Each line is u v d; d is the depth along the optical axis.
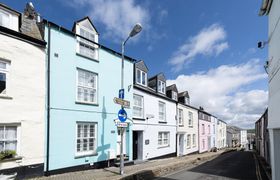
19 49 8.91
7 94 8.43
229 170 14.06
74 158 10.84
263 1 8.07
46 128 9.73
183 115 24.77
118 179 9.09
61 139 10.31
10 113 8.41
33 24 9.98
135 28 10.37
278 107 7.08
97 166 11.98
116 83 13.87
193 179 10.77
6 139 8.32
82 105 11.51
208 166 16.02
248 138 89.69
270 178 11.08
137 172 10.60
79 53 11.62
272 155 8.34
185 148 24.66
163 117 20.34
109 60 13.47
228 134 63.34
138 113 16.45
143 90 16.97
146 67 18.30
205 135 33.47
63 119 10.48
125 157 14.19
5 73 8.48
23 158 8.69
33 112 9.19
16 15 9.20
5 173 8.10
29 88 9.12
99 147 12.24
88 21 12.73
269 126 8.88
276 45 7.25
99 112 12.45
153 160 17.30
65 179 8.93
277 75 7.16
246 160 21.09
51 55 10.24
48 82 9.96
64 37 10.95
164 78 21.30
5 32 8.51
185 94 27.05
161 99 19.88
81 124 11.48
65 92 10.70
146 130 17.12
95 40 13.08
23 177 8.64
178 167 14.73
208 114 35.75
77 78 11.45
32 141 9.06
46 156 9.63
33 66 9.34
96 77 12.58
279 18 6.71
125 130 14.59
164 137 20.33
